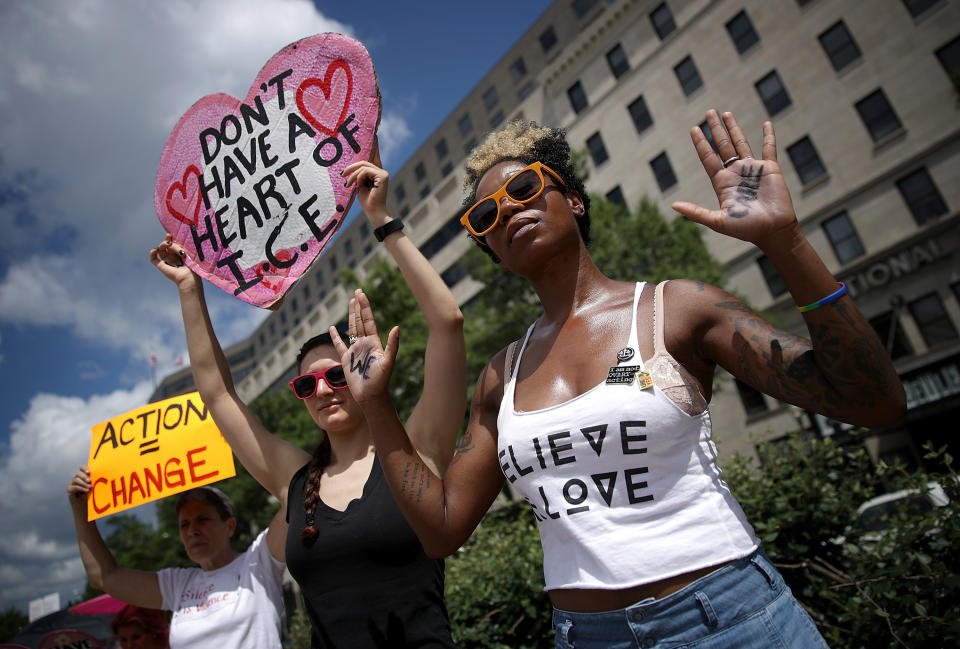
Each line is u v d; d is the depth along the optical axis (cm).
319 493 213
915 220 1672
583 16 2806
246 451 242
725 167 125
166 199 253
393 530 193
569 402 133
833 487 329
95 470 306
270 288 225
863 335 110
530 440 137
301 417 1791
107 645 589
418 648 183
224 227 238
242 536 2359
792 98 1862
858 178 1753
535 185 159
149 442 299
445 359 200
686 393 126
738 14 1972
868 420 115
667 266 1435
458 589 360
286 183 225
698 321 133
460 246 2559
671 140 2061
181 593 269
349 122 216
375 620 187
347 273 1559
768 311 1850
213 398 244
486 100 3256
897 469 306
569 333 149
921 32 1670
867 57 1747
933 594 245
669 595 119
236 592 253
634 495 125
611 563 122
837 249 1802
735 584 118
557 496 132
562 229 157
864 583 276
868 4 1747
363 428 224
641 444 125
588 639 129
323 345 239
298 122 225
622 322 141
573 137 2350
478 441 165
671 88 2083
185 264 248
